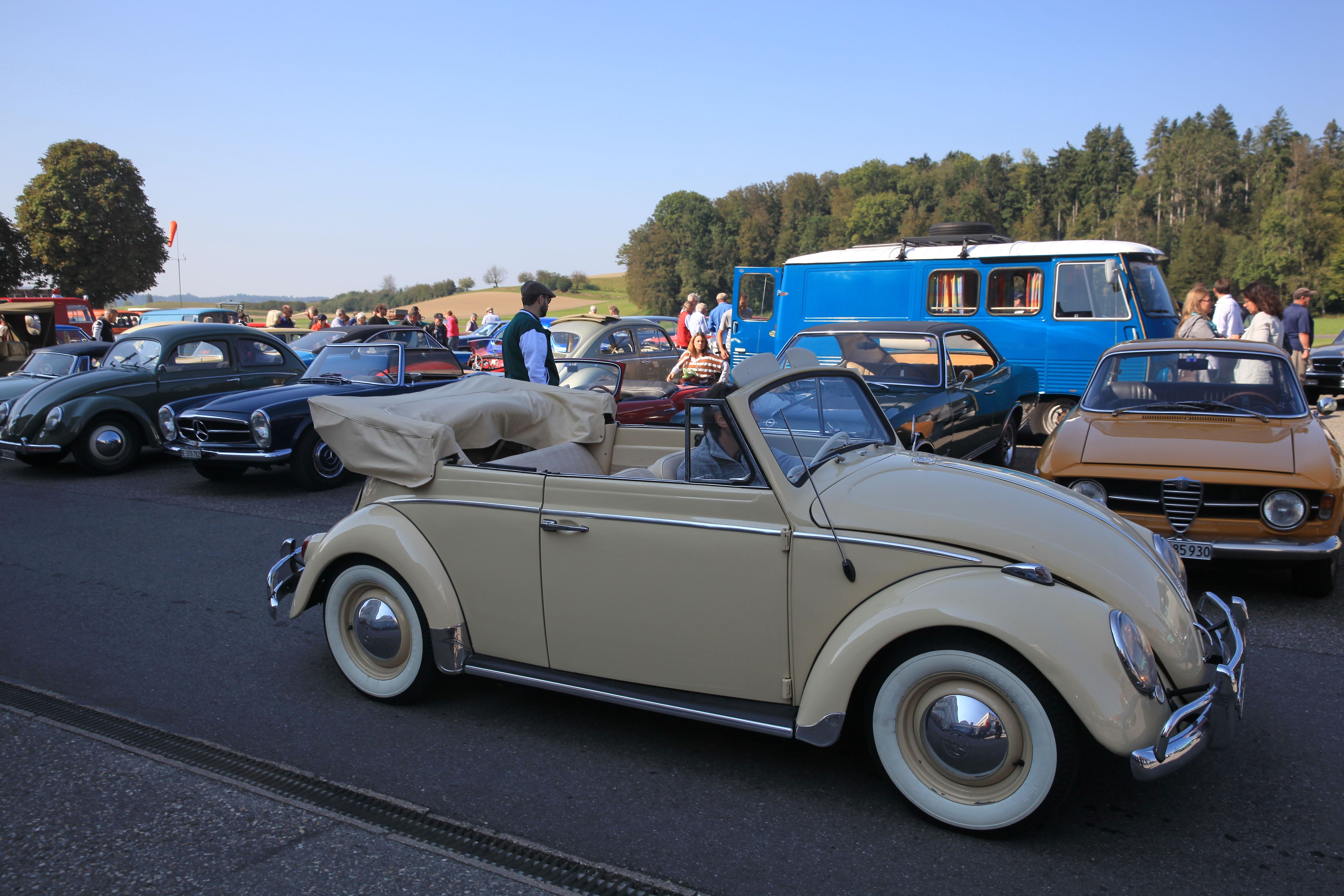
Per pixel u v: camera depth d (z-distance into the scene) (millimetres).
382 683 3844
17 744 3465
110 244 54219
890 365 7883
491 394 4504
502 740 3510
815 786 3117
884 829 2822
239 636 4738
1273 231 86625
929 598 2695
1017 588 2650
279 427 8562
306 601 3854
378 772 3234
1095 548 2865
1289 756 3285
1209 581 5488
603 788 3111
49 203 52781
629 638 3240
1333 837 2752
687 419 3156
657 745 3465
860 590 2854
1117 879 2535
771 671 3021
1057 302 10539
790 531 2934
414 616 3686
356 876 2580
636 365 12602
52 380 10594
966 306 11094
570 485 3303
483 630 3551
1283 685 3928
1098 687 2475
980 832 2746
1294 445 5059
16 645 4605
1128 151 124688
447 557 3578
